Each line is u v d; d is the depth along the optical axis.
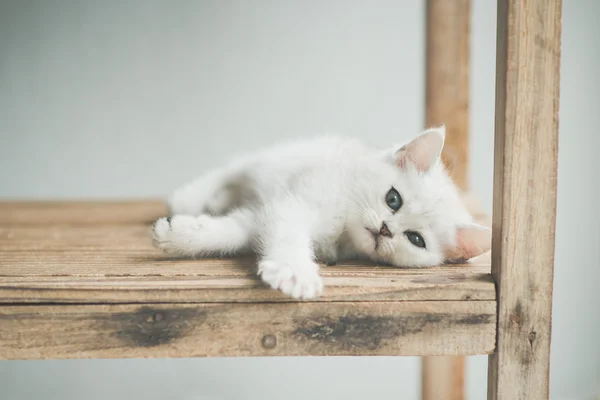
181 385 1.13
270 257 0.62
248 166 0.79
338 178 0.69
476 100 1.13
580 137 1.00
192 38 1.11
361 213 0.68
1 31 1.07
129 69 1.11
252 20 1.11
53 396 1.12
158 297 0.59
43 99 1.10
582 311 1.03
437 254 0.68
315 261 0.68
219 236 0.67
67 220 0.89
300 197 0.69
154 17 1.09
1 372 1.10
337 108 1.15
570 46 0.99
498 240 0.60
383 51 1.13
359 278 0.61
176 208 0.80
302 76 1.13
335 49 1.13
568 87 1.00
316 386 1.14
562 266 1.02
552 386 1.04
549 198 0.59
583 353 1.04
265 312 0.60
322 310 0.60
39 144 1.12
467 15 0.96
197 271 0.63
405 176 0.69
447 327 0.60
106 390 1.12
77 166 1.13
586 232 1.02
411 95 1.14
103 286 0.59
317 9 1.12
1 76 1.09
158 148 1.14
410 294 0.60
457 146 0.96
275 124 1.15
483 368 1.12
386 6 1.12
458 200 0.72
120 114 1.12
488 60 1.12
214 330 0.60
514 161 0.59
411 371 1.14
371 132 1.15
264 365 1.13
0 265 0.65
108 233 0.81
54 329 0.59
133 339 0.59
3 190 1.13
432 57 0.97
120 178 1.15
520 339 0.60
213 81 1.12
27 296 0.59
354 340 0.60
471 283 0.60
